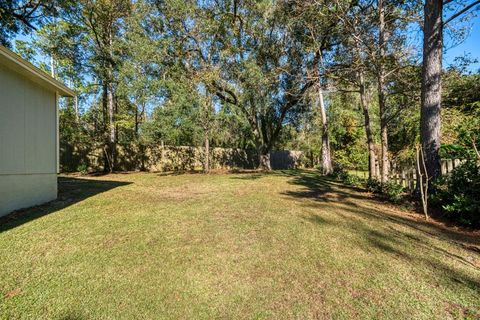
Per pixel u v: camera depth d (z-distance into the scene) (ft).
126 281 7.71
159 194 22.00
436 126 16.94
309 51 29.86
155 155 51.57
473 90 25.30
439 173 16.60
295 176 38.11
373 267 8.50
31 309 6.43
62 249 9.99
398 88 24.49
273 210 15.94
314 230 12.11
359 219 13.94
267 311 6.38
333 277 7.89
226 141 52.44
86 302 6.72
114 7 41.63
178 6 34.73
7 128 15.12
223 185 27.78
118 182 30.53
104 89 45.85
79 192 22.70
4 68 14.90
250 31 39.88
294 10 27.09
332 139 45.83
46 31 39.50
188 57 39.37
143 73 37.55
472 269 8.34
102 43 44.88
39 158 17.79
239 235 11.50
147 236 11.40
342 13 21.79
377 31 22.62
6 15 29.22
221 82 39.06
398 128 32.37
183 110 36.37
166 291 7.22
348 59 26.71
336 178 34.01
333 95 43.11
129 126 51.96
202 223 13.28
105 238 11.16
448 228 12.57
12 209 15.47
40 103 17.95
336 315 6.20
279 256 9.34
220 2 39.86
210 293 7.12
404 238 11.07
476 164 13.55
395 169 27.35
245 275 8.05
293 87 33.96
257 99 39.34
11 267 8.52
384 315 6.18
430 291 7.13
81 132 45.50
